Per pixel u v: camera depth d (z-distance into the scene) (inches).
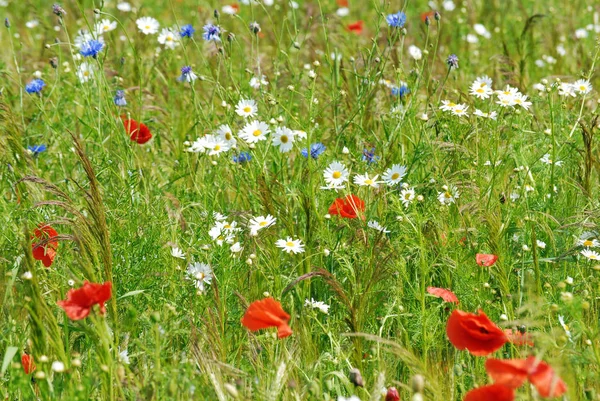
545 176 213.8
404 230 180.9
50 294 178.9
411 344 169.0
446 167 211.5
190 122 275.6
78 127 257.3
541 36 387.2
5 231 191.3
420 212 199.2
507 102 217.9
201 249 185.8
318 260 192.4
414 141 222.8
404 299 180.4
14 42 396.2
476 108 249.4
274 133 217.5
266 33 384.5
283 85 277.4
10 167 221.5
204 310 174.1
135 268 181.3
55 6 249.4
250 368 154.3
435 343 164.9
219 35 250.2
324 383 154.3
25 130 252.5
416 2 454.3
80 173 240.7
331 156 222.2
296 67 286.0
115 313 160.2
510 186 195.0
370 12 452.8
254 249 188.1
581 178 209.5
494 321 173.5
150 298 172.1
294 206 210.5
